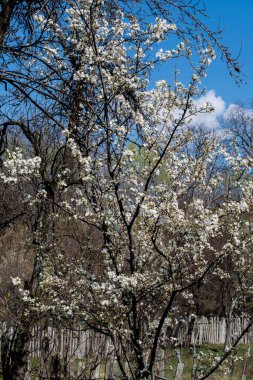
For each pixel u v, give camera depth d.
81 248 6.18
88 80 5.54
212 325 16.44
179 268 5.18
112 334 5.41
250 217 5.31
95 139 5.80
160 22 5.34
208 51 5.10
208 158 5.40
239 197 5.52
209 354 7.31
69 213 5.26
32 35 7.16
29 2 7.54
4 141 8.22
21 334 7.25
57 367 7.41
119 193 5.34
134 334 5.25
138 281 5.16
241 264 6.68
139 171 5.37
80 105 5.98
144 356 5.71
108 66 6.18
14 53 6.96
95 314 5.23
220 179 5.72
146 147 5.28
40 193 5.34
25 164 4.68
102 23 5.95
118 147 5.21
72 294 5.31
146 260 5.55
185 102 5.16
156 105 5.34
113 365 7.39
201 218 4.89
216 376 7.22
